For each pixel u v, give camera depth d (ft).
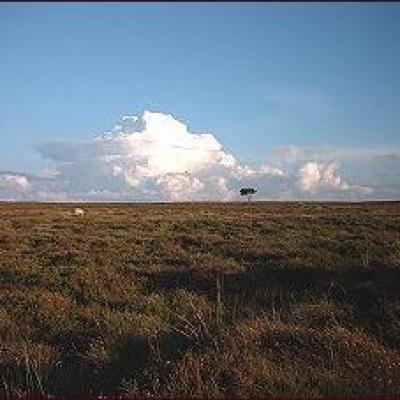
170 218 137.90
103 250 72.69
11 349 30.37
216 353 25.88
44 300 41.47
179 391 22.97
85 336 33.58
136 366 27.35
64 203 496.23
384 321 33.06
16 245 79.87
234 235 91.15
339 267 50.26
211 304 39.86
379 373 23.91
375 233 91.45
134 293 46.26
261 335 28.48
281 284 46.65
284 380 23.44
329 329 28.84
